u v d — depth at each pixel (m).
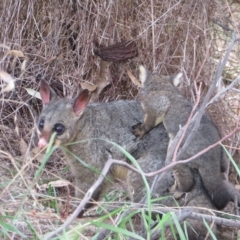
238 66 11.53
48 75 11.07
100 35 10.98
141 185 8.29
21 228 7.11
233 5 12.07
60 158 9.96
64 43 11.27
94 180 8.70
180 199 7.91
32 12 11.10
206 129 7.97
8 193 7.26
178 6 10.79
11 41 10.94
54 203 8.35
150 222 6.26
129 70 10.51
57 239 6.16
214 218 7.07
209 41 10.81
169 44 10.77
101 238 6.94
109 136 8.65
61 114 8.40
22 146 9.61
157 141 8.45
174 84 8.77
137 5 10.98
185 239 6.52
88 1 11.00
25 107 10.76
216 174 7.89
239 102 10.59
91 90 10.75
